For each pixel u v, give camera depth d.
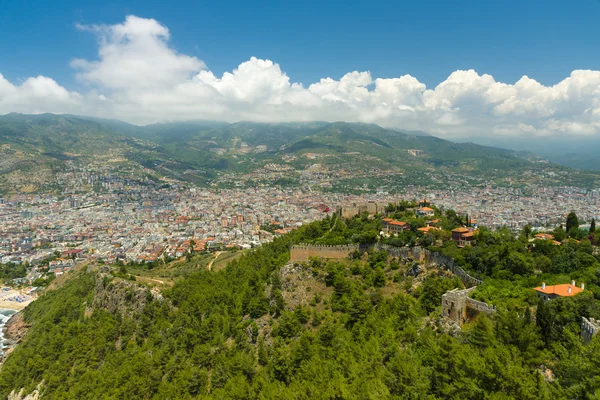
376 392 82.75
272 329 151.25
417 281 151.75
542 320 90.00
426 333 102.06
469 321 110.31
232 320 171.38
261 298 169.25
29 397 185.62
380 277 154.88
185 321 189.62
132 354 175.50
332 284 163.50
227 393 118.06
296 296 165.00
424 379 84.62
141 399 144.12
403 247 172.00
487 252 144.12
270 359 130.00
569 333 85.38
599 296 107.81
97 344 192.62
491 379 75.56
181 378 141.12
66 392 165.38
